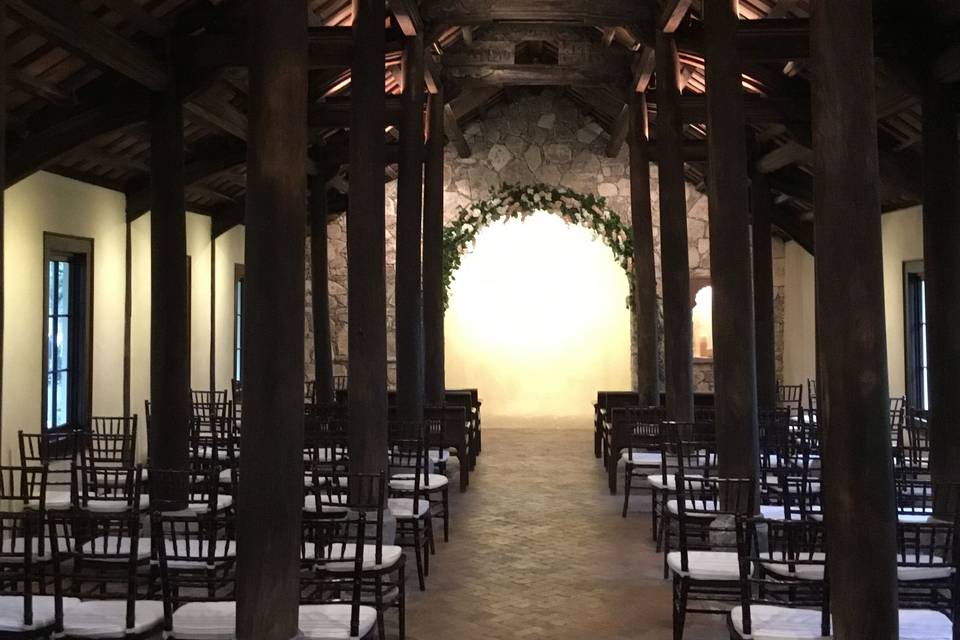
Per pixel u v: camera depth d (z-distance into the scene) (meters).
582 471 11.67
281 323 4.23
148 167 10.17
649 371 12.66
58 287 9.44
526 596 6.27
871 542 3.97
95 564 4.58
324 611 4.37
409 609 5.98
